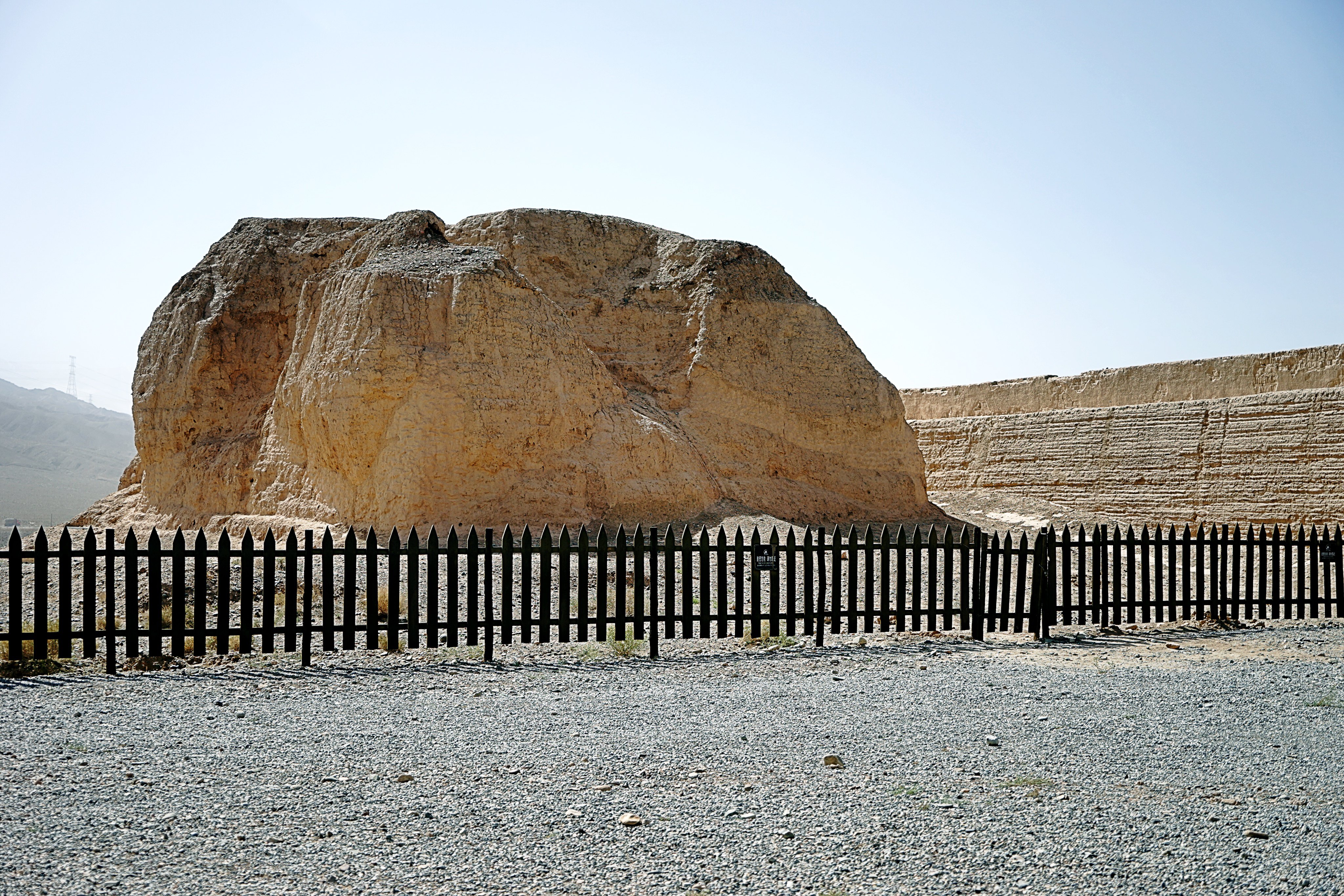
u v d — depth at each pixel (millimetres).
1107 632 12977
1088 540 25609
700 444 25969
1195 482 31250
